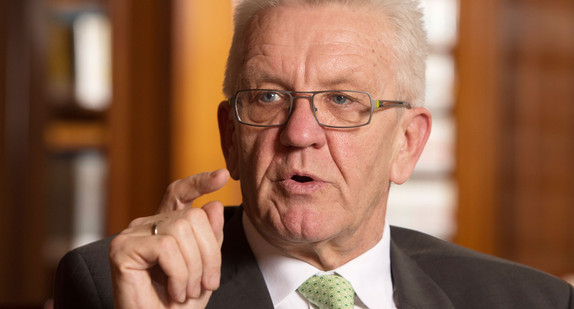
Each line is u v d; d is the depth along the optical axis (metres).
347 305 1.50
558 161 4.25
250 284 1.52
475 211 4.14
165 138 3.64
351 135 1.43
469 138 4.11
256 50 1.46
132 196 3.63
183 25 3.61
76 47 3.56
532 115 4.18
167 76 3.63
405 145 1.62
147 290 1.22
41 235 3.53
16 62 3.47
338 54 1.42
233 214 1.82
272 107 1.45
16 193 3.49
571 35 4.19
